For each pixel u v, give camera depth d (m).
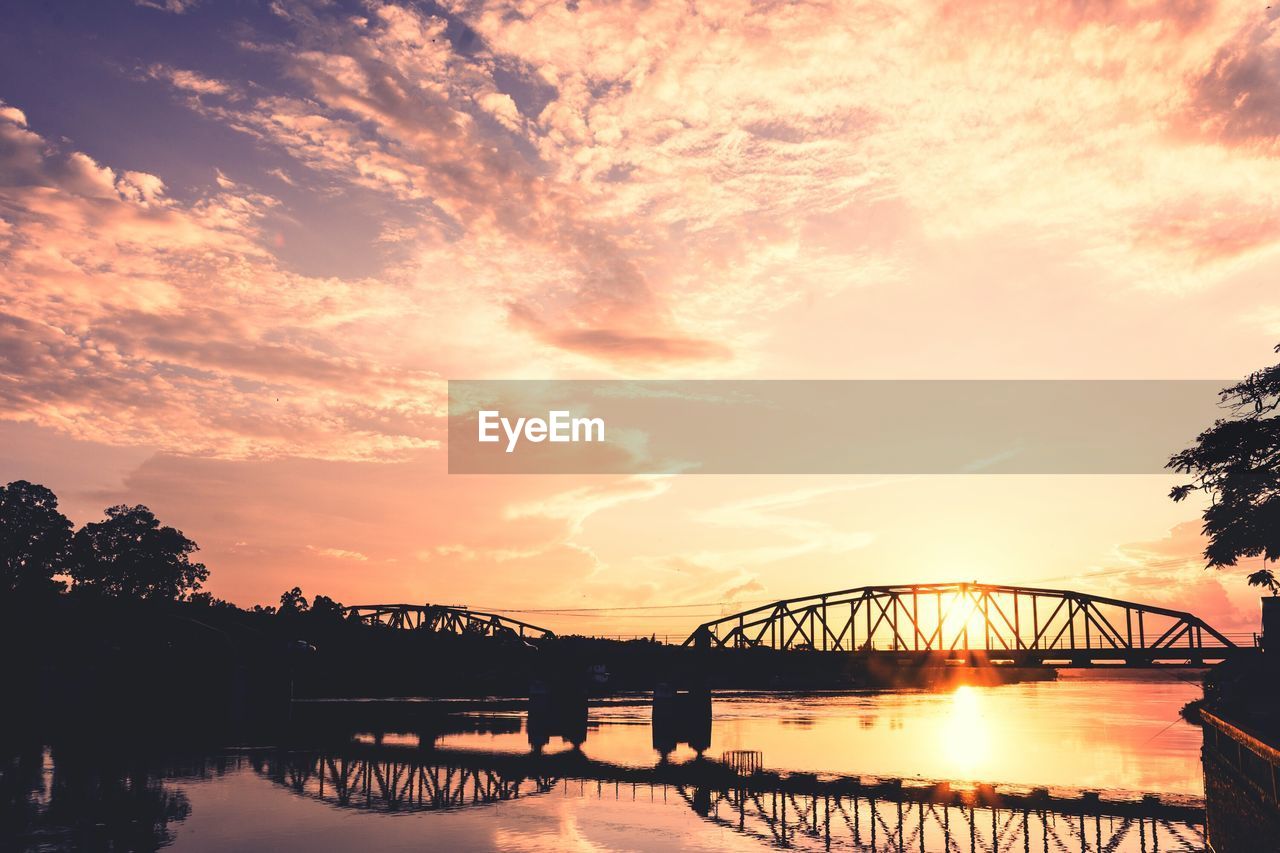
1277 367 50.12
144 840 59.75
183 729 126.38
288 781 83.38
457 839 61.09
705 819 68.94
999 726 145.50
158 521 164.38
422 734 126.44
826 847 60.03
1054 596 121.06
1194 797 77.38
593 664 136.12
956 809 72.69
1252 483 49.94
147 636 139.88
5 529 143.00
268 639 145.75
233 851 57.22
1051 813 70.62
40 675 123.00
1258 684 62.78
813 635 132.88
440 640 157.12
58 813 67.50
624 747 115.38
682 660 133.75
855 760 102.19
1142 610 116.50
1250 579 51.47
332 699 195.75
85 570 153.38
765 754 107.88
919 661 127.19
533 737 125.31
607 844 60.31
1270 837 32.16
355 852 57.22
